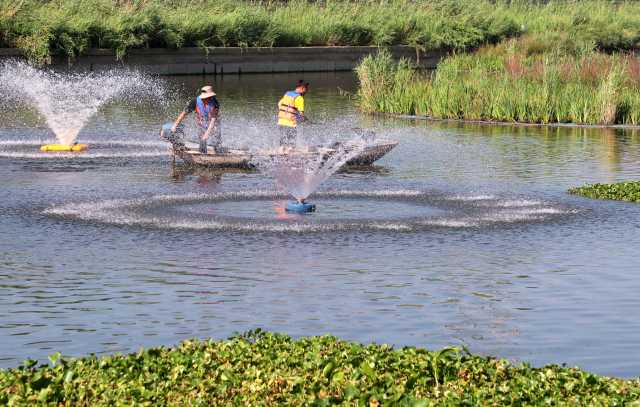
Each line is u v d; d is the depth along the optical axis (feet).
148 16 185.57
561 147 96.73
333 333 36.83
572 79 134.41
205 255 49.06
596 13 243.60
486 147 96.27
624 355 34.65
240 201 64.54
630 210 61.77
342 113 130.52
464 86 130.31
